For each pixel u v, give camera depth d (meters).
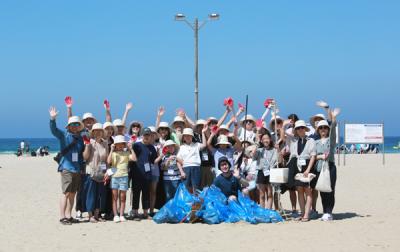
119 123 13.69
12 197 17.81
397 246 9.66
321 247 9.66
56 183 22.86
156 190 13.68
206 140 14.09
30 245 10.28
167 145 13.27
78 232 11.49
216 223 12.27
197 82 26.48
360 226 11.61
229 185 12.89
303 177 12.19
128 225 12.22
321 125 12.35
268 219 12.26
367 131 33.34
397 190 18.83
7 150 97.69
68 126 12.52
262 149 13.22
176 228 11.78
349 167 30.73
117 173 12.74
